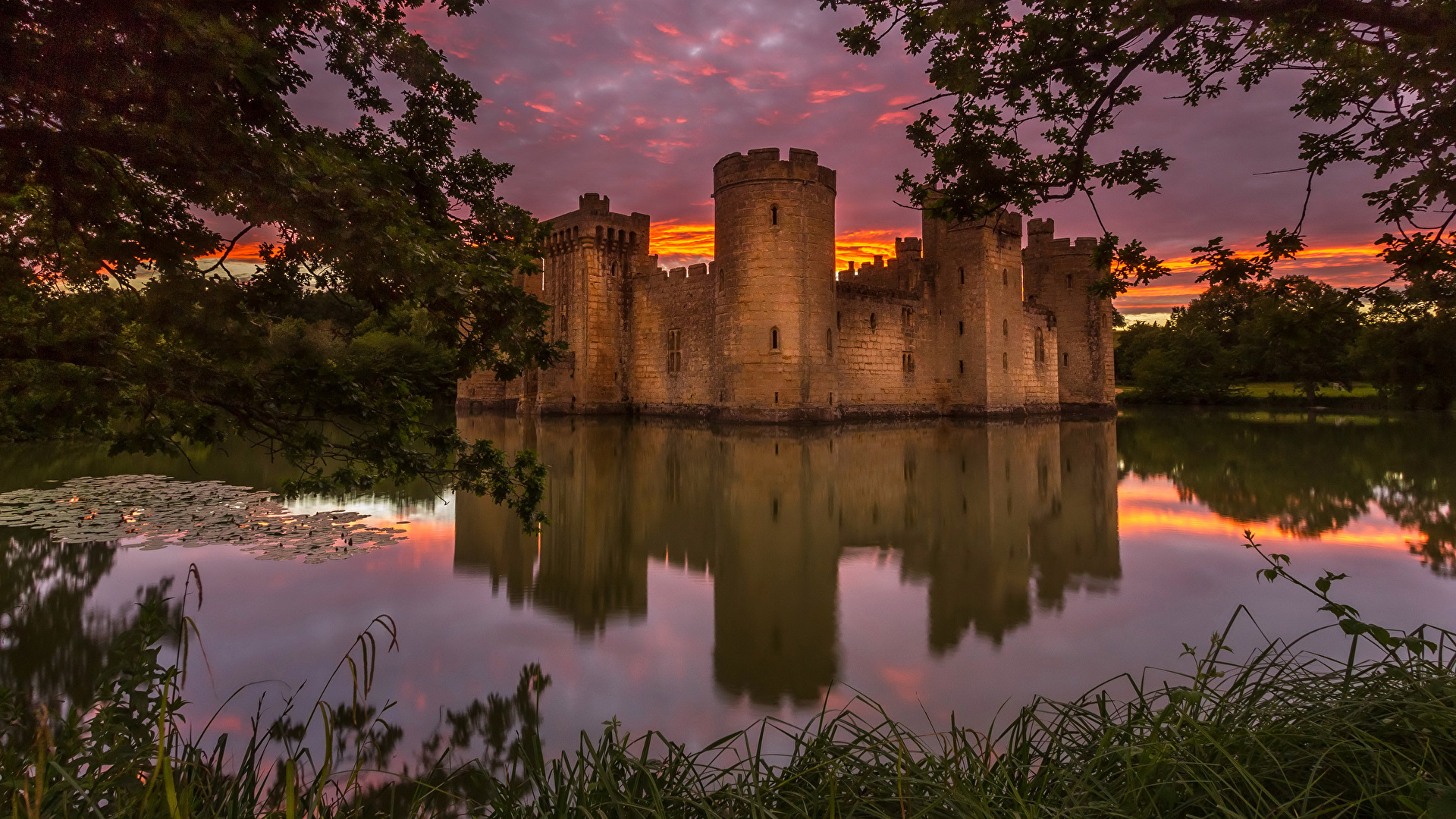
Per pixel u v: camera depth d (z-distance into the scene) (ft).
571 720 20.08
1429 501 53.06
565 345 23.67
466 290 20.42
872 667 23.97
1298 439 103.24
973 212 22.52
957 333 169.78
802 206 134.41
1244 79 20.43
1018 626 27.86
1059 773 12.43
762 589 33.47
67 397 20.88
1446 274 17.25
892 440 109.19
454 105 24.56
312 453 22.07
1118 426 140.26
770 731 19.54
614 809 11.75
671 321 164.96
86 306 20.15
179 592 31.14
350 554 38.52
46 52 13.20
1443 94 15.96
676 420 154.30
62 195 16.62
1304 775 11.79
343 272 17.62
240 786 13.55
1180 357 228.63
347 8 19.47
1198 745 12.24
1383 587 31.68
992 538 44.04
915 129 22.56
